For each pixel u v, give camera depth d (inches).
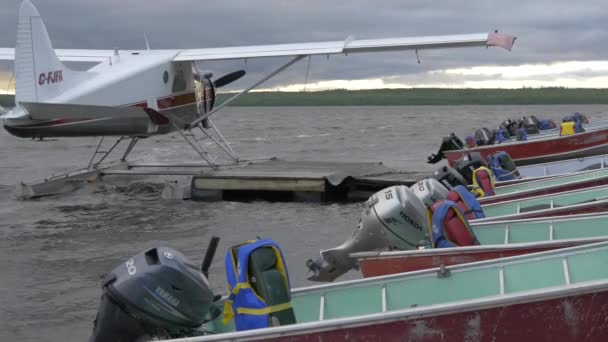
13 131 666.8
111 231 517.0
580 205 328.8
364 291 209.8
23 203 679.7
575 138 717.3
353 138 1839.3
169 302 171.9
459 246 252.2
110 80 699.4
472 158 456.4
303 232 486.0
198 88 789.2
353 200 650.8
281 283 174.4
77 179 756.0
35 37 672.4
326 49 738.8
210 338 158.4
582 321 158.6
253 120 4033.0
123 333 175.3
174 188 679.1
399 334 159.5
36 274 383.6
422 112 5920.3
